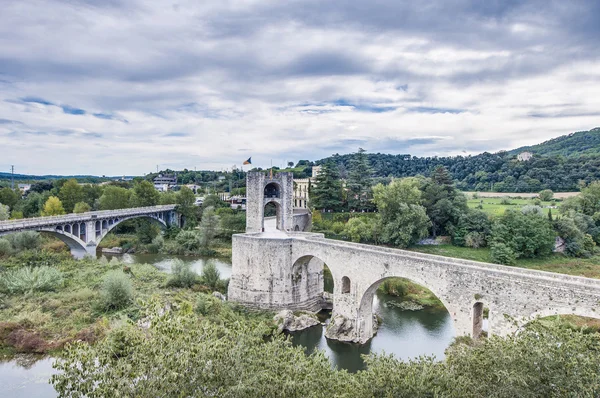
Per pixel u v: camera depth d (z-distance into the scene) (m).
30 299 51.12
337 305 48.44
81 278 61.66
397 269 41.12
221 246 99.12
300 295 54.56
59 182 142.38
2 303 48.69
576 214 83.88
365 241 89.81
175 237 104.94
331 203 105.81
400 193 87.31
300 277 54.53
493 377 19.16
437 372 19.88
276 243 52.72
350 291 46.62
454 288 36.12
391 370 19.73
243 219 109.38
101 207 115.81
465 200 92.19
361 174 109.62
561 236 77.31
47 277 55.94
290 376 18.77
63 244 86.12
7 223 65.12
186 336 19.58
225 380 17.66
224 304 52.34
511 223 77.62
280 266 53.00
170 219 117.38
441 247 85.44
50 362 38.06
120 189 118.31
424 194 93.94
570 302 29.31
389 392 18.55
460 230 87.06
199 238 96.88
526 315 31.56
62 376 16.89
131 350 18.88
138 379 17.30
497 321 33.25
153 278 64.44
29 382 34.81
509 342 20.78
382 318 53.91
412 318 53.91
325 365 22.05
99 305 48.84
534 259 73.81
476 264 37.75
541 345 19.42
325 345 45.53
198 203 140.50
